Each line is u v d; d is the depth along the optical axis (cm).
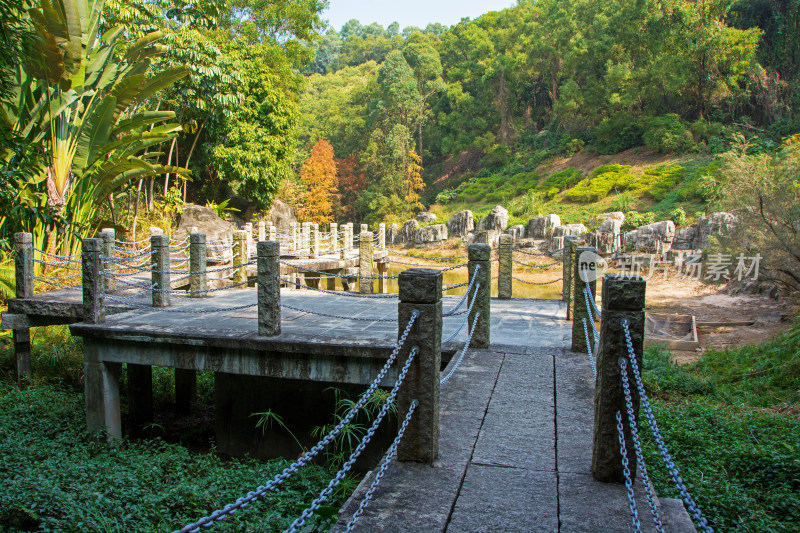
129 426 964
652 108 4600
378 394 719
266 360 716
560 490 362
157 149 2595
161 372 1209
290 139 2969
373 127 5669
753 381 1038
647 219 3209
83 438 780
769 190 1527
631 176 4012
